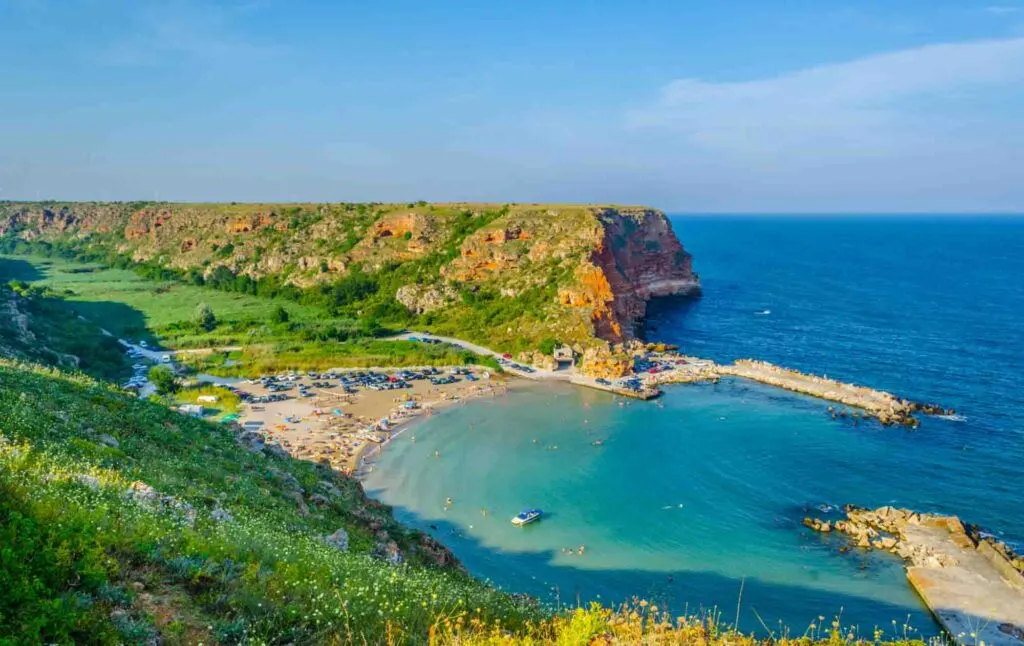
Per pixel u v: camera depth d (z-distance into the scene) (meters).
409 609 18.86
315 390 113.19
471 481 78.25
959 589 55.12
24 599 12.29
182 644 13.66
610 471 81.19
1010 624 50.44
